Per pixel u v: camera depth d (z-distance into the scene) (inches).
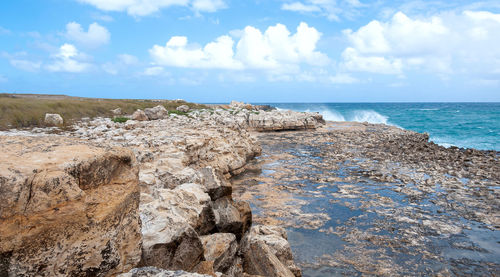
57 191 121.8
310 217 454.6
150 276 133.2
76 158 133.7
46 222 119.3
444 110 4475.9
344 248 361.1
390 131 1770.4
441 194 567.5
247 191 585.9
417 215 464.1
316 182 656.4
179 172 401.1
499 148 1284.4
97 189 139.9
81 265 130.0
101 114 1381.6
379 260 335.0
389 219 448.1
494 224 430.9
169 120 1305.4
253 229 341.4
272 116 1863.9
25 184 114.7
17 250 113.0
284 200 532.7
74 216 126.9
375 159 924.0
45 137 159.5
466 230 412.2
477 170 760.3
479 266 324.5
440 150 1059.9
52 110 1160.8
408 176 706.8
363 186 625.3
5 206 109.9
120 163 154.1
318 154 1018.7
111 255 140.9
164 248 203.9
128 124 1047.0
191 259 222.7
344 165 837.2
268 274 254.1
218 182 377.4
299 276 292.4
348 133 1660.9
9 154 127.7
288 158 945.5
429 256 343.9
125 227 152.7
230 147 752.3
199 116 1720.0
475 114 3398.1
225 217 346.6
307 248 360.5
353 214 468.1
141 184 365.7
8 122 935.0
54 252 122.2
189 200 310.0
